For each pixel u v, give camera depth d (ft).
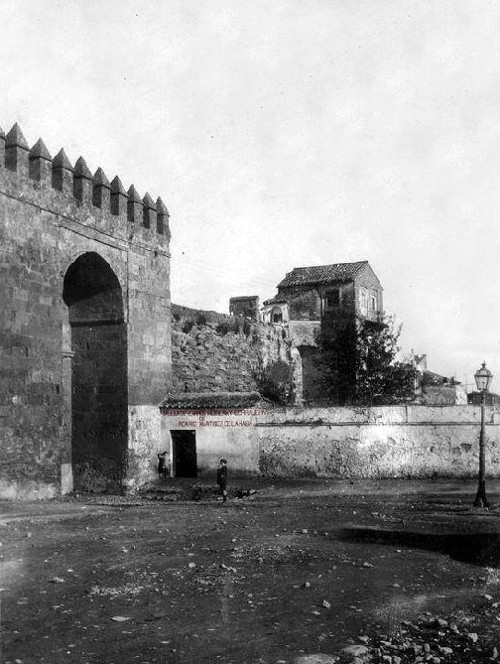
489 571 40.55
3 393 73.26
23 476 75.46
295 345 170.19
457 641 28.48
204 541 50.16
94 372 96.99
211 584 36.94
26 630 29.25
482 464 72.59
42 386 78.95
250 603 33.40
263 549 46.83
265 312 181.68
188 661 25.88
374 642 28.14
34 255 78.89
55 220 82.79
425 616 31.68
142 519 62.90
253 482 95.20
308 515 65.57
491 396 109.91
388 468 94.79
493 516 64.39
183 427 101.09
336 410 96.43
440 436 94.38
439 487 87.76
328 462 96.02
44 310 80.07
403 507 71.56
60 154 85.25
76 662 25.64
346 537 52.08
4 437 73.05
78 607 32.60
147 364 100.12
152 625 30.04
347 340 143.54
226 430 99.40
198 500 85.87
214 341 129.39
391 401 140.56
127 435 94.63
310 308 190.08
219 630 29.43
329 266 199.21
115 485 94.22
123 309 95.55
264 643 27.86
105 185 93.56
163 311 105.29
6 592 35.06
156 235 104.73
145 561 42.65
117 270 94.58
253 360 140.05
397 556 44.55
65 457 95.66
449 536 52.54
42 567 40.68
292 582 37.52
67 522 60.08
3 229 74.33
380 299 204.13
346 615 31.68
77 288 95.71
